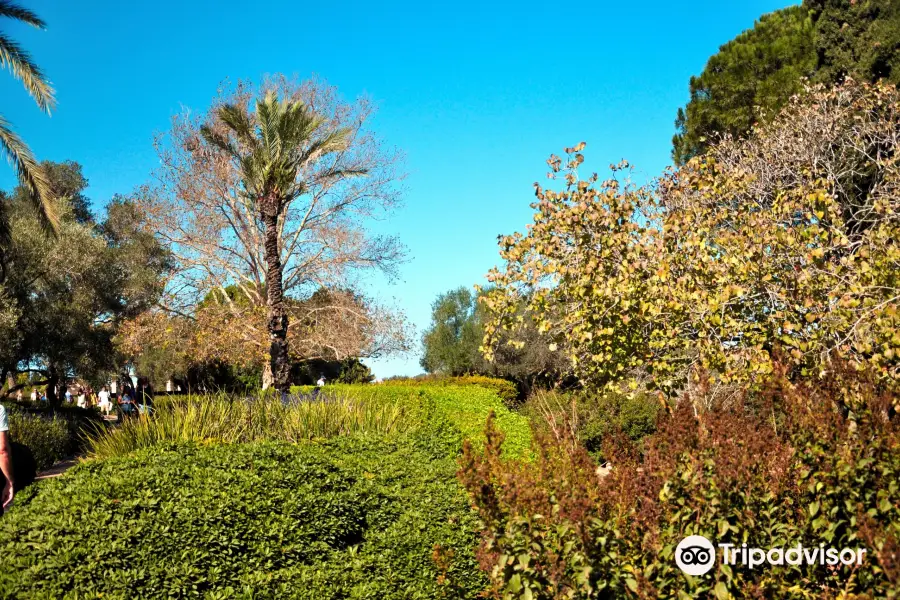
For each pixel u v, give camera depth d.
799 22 19.69
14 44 12.76
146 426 8.59
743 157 11.25
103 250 21.89
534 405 13.86
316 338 25.23
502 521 3.25
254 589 4.45
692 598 2.88
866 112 11.12
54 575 4.07
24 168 13.68
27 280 18.48
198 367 26.44
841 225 6.41
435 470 6.74
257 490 5.28
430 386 19.67
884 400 3.20
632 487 3.41
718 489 3.02
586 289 6.79
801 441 3.27
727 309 6.61
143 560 4.36
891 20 16.52
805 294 6.21
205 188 24.25
